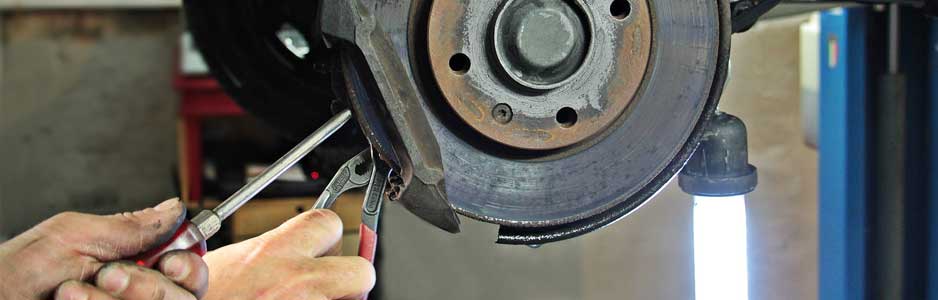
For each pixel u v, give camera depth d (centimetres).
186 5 75
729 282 57
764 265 164
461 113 45
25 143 201
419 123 43
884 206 94
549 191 48
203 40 75
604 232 176
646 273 175
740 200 58
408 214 179
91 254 47
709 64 49
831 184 104
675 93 49
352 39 42
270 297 49
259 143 193
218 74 75
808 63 132
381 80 42
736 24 57
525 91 46
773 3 57
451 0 45
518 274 182
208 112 172
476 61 45
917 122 93
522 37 45
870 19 97
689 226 172
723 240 57
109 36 200
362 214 49
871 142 99
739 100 158
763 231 163
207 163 185
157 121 204
